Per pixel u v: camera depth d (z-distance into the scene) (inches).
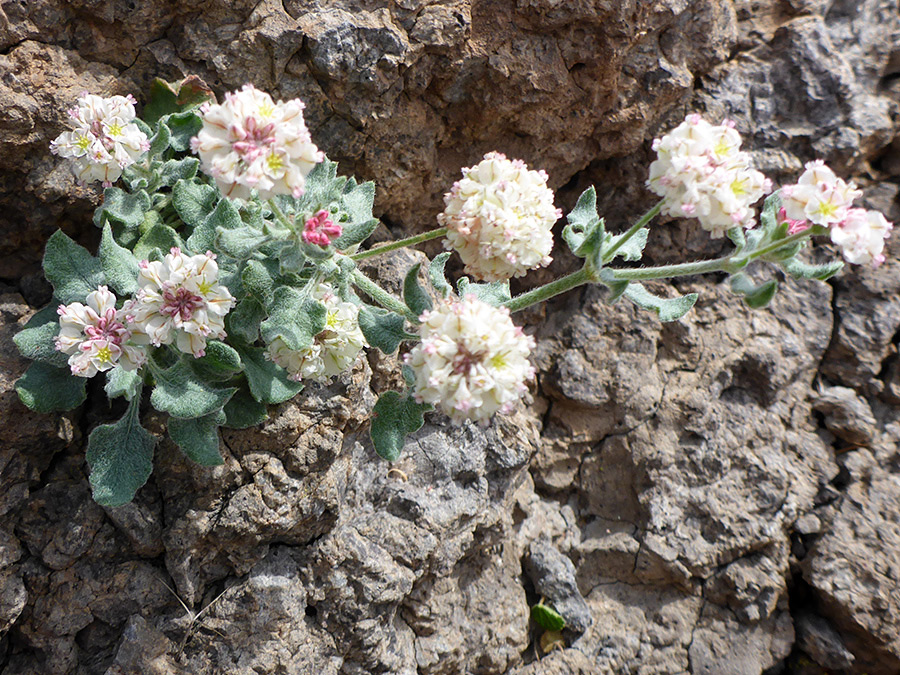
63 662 104.7
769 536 144.8
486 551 137.6
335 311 98.3
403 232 144.9
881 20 167.6
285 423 110.3
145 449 99.7
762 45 163.2
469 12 126.1
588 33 133.9
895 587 140.1
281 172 75.5
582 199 100.4
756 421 153.4
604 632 143.3
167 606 108.3
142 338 88.8
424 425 133.4
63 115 110.4
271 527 110.1
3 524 103.2
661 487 148.6
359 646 117.4
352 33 119.7
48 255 100.0
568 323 158.1
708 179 77.5
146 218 107.0
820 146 160.2
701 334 157.0
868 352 158.9
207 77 120.0
